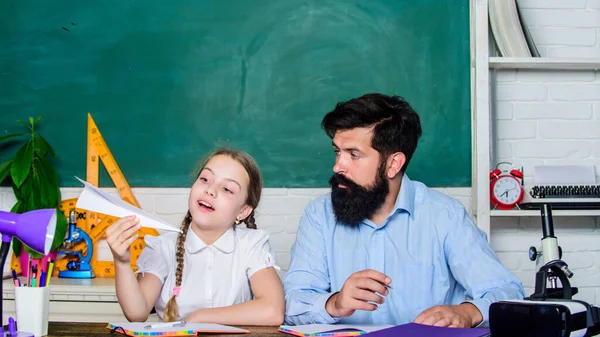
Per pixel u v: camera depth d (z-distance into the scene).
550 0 2.97
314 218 1.97
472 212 2.85
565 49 2.96
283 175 2.92
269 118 2.93
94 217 2.91
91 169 2.95
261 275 1.77
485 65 2.74
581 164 2.93
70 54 2.99
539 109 2.94
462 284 1.86
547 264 1.26
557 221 2.93
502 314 1.06
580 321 1.06
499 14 2.79
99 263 2.89
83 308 2.57
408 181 1.97
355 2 2.93
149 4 2.97
